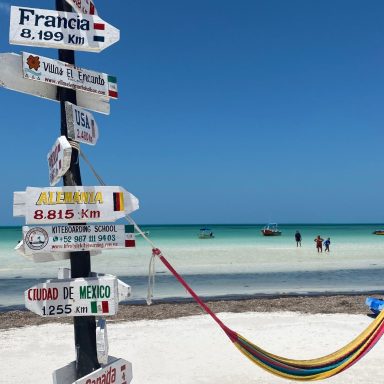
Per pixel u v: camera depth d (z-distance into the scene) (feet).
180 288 60.85
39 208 11.73
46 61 11.93
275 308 45.06
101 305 11.76
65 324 39.27
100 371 11.79
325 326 36.86
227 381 24.59
